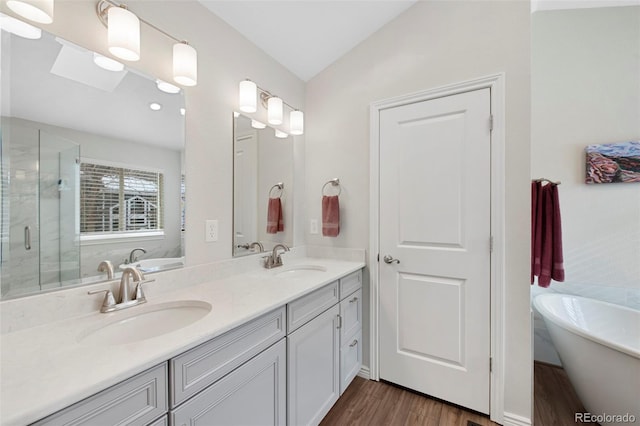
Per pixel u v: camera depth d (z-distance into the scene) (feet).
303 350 4.20
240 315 3.06
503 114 4.82
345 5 5.40
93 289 3.19
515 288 4.75
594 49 6.37
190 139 4.42
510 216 4.79
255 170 5.71
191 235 4.42
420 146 5.65
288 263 6.30
